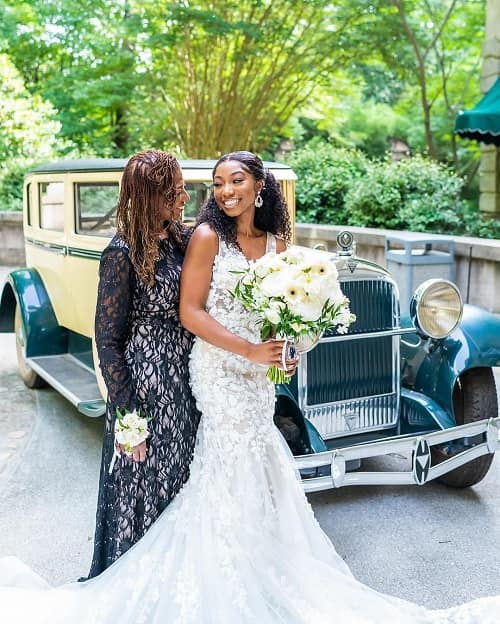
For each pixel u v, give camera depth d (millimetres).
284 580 2584
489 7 11711
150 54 13203
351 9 12516
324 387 3799
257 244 2732
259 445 2639
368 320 3848
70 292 4961
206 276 2576
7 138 13914
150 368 2557
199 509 2576
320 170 11828
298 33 13039
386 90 20953
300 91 13883
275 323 2406
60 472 4387
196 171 4465
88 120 15188
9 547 3480
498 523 3709
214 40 12195
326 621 2541
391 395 4012
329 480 3330
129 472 2588
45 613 2611
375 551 3426
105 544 2697
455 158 18438
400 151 14969
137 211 2467
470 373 3955
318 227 9977
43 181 5301
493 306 7902
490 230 10336
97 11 13133
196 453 2658
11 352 7441
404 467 4402
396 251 7559
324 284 2400
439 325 3895
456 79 19031
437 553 3402
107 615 2529
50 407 5605
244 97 13109
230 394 2588
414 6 14578
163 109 13797
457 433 3609
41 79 16422
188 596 2475
